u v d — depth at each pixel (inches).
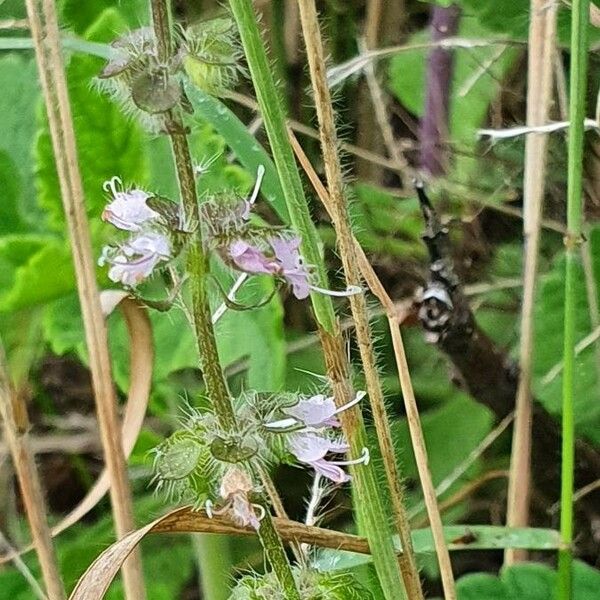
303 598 4.4
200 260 3.8
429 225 5.9
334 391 4.2
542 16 5.9
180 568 7.0
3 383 5.5
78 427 7.7
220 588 6.1
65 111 5.1
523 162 7.5
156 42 3.7
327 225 7.2
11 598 6.6
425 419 7.3
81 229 5.2
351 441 4.2
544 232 7.5
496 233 7.7
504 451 7.3
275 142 3.9
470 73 7.4
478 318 7.3
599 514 6.9
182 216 3.9
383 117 7.4
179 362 6.5
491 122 7.6
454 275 6.0
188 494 4.3
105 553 4.3
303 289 4.0
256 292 6.2
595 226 6.6
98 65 5.9
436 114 7.4
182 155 3.8
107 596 6.5
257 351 6.3
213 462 4.1
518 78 7.6
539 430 6.8
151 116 3.8
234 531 4.5
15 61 6.9
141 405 5.8
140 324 5.7
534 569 5.7
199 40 3.7
